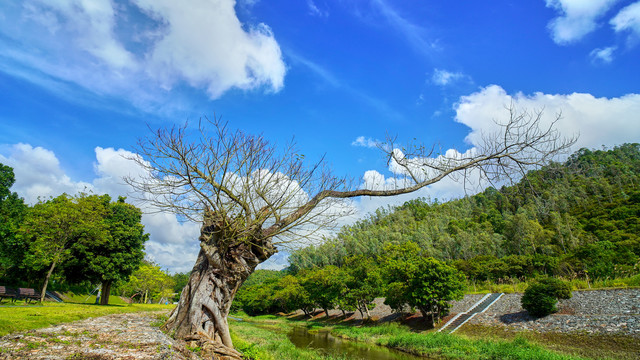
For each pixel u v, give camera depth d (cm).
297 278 6475
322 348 2603
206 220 1165
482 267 4991
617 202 7094
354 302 4269
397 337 2730
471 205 11212
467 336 2602
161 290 6762
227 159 1089
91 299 4909
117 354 768
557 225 6619
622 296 2295
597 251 4350
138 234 3438
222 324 1104
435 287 3036
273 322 5391
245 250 1172
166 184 1081
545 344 2059
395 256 7156
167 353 833
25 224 2684
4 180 3409
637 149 10412
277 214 1160
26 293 2214
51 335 921
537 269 4888
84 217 2791
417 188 1152
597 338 1919
